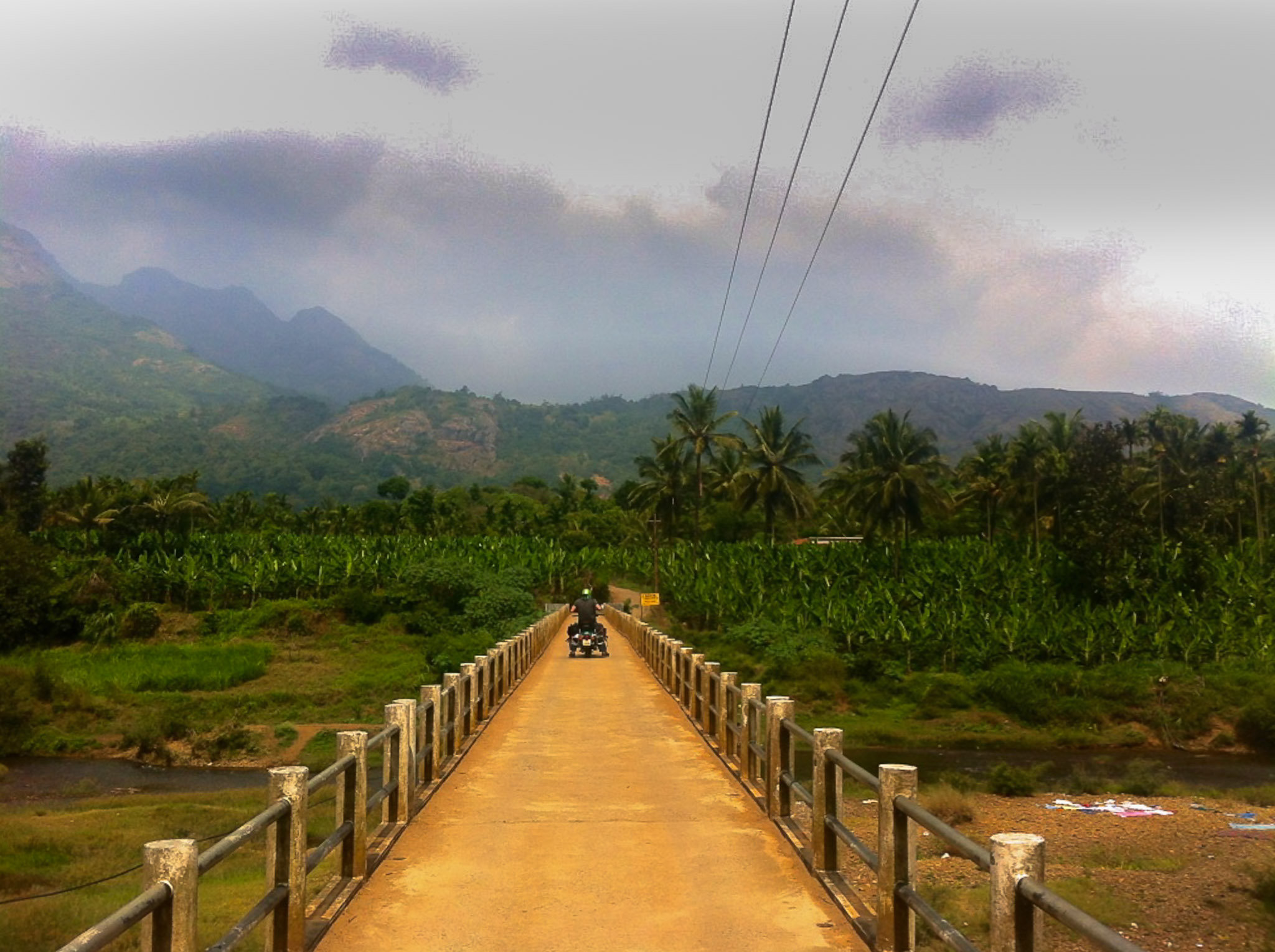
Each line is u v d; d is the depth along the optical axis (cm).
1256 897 1145
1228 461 6988
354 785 678
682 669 1803
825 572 6088
